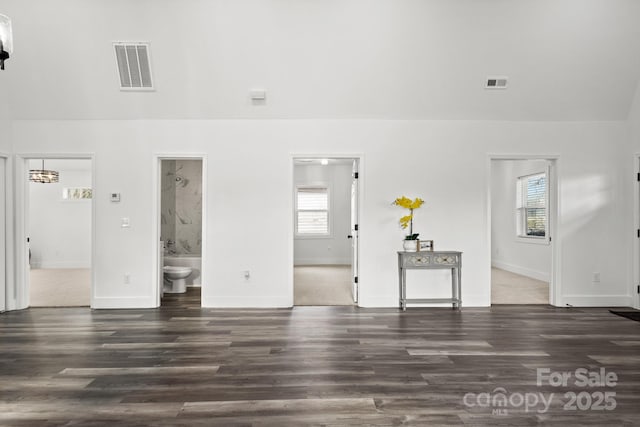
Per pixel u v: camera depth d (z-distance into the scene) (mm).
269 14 4391
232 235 5258
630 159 5320
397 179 5301
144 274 5219
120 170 5215
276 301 5262
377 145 5297
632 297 5293
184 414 2348
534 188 7977
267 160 5277
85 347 3576
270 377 2893
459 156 5305
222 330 4133
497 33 4555
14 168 5172
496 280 7434
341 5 4320
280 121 5277
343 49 4676
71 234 10086
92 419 2293
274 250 5277
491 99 5125
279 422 2258
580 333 4039
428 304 5285
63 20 4414
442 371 3012
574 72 4895
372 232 5285
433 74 4902
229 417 2314
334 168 10602
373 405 2465
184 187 7332
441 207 5305
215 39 4590
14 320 4570
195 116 5219
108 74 4852
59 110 5113
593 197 5336
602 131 5340
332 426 2219
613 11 4387
